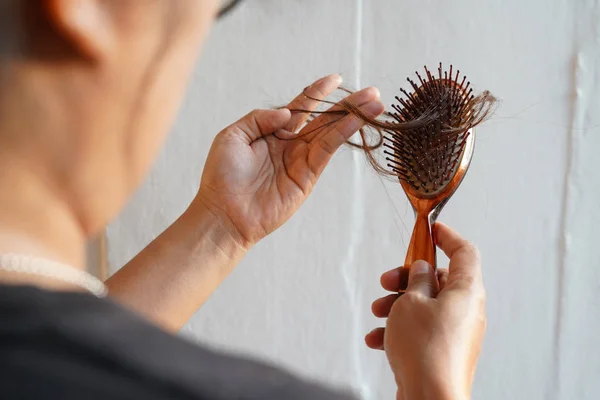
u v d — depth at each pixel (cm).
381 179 95
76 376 33
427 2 97
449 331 67
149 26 39
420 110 75
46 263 39
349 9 97
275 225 80
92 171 41
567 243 101
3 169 38
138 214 99
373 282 101
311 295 102
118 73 39
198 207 79
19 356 32
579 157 100
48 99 38
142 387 33
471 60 98
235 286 101
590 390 104
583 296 102
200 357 37
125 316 37
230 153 78
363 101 77
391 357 69
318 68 97
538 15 97
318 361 103
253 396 35
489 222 101
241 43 97
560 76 98
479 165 100
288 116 79
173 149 98
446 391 64
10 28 36
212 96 97
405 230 100
